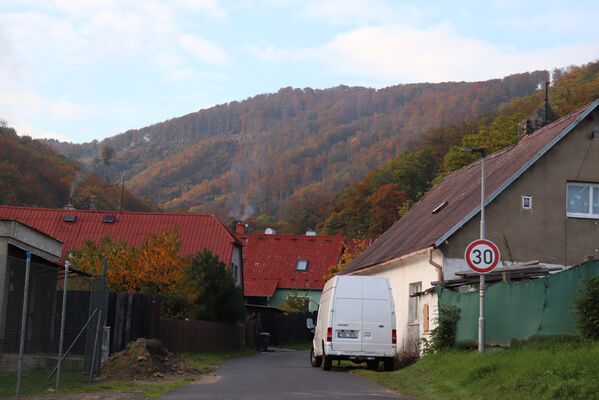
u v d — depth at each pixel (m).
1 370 14.89
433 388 13.01
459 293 17.39
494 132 58.66
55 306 17.86
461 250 20.61
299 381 15.36
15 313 15.74
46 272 17.31
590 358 11.07
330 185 199.50
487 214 20.94
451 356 15.86
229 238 42.94
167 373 16.17
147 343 16.75
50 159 103.56
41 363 16.56
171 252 26.86
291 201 196.88
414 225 27.62
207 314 29.62
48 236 21.61
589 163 21.53
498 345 15.38
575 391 9.75
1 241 18.59
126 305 20.31
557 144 21.47
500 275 18.00
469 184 25.92
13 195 89.38
